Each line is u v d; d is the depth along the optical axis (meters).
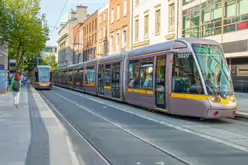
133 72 16.23
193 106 11.39
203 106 11.02
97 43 51.34
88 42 57.94
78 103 18.55
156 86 13.55
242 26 19.02
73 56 72.75
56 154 6.23
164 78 12.89
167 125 10.55
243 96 19.77
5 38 35.84
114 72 19.31
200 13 22.67
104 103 18.50
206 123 11.13
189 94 11.53
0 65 28.42
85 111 14.51
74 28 72.19
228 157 6.46
